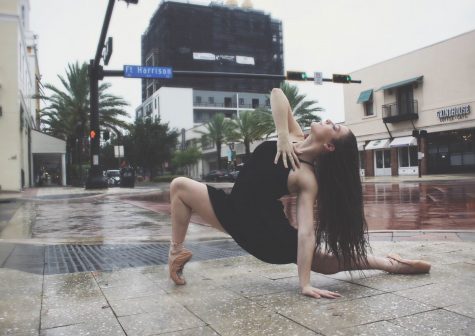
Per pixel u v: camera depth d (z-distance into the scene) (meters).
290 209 10.82
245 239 2.96
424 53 34.03
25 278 3.55
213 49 112.00
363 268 3.21
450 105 32.22
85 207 13.93
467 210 10.17
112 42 17.53
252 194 2.92
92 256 4.75
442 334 2.07
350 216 2.93
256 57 117.00
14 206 14.81
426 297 2.68
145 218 10.31
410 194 15.95
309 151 2.88
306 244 2.82
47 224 9.38
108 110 35.72
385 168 37.97
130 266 4.11
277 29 121.44
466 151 31.88
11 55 25.02
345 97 41.44
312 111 40.06
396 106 36.28
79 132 36.62
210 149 69.38
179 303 2.74
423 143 34.06
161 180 55.72
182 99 102.56
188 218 3.18
